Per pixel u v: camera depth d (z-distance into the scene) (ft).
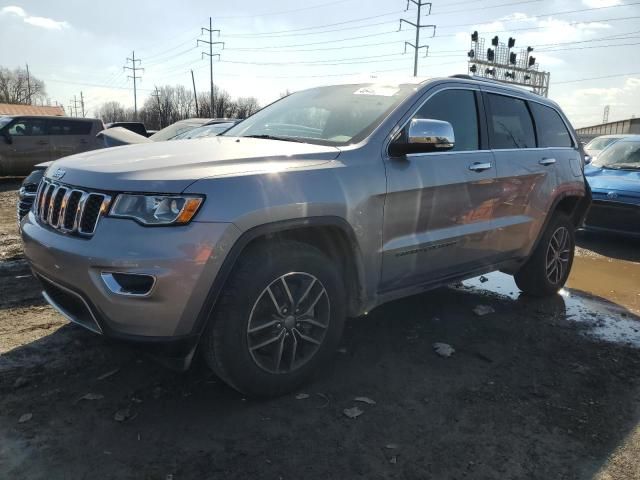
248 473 7.95
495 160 13.58
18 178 49.42
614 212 24.50
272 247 9.50
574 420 9.71
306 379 10.33
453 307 15.66
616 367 12.00
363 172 10.51
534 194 15.02
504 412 9.89
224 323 8.96
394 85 12.85
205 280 8.52
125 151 10.55
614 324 14.88
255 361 9.43
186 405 9.68
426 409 9.90
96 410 9.41
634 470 8.36
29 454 8.16
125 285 8.35
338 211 9.98
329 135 11.73
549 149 15.94
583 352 12.77
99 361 11.18
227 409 9.59
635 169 27.43
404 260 11.54
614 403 10.38
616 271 21.16
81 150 48.52
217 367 9.26
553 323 14.73
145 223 8.34
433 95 12.50
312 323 10.18
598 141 40.34
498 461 8.47
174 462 8.12
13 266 18.17
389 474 8.07
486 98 14.03
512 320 14.79
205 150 10.18
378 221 10.80
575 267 21.63
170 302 8.34
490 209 13.52
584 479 8.13
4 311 13.83
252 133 13.05
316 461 8.29
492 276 19.30
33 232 9.98
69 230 9.19
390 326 13.93
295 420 9.35
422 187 11.51
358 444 8.76
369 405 9.95
